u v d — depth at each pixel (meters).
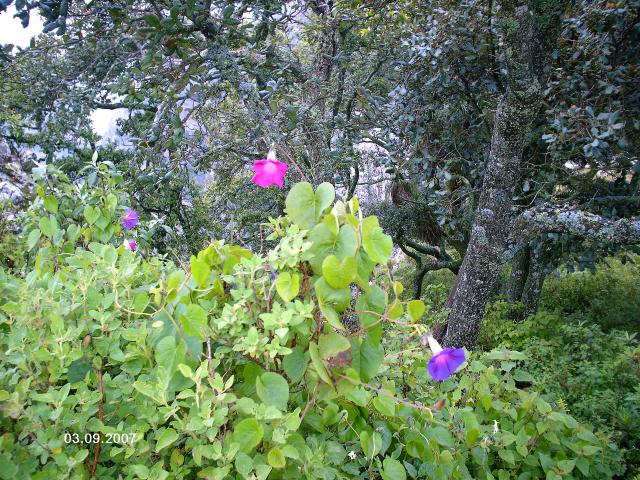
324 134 4.79
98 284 1.47
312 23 5.29
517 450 1.79
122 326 1.40
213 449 1.08
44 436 1.01
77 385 1.12
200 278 1.28
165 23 3.08
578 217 3.48
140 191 3.82
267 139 3.81
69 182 2.14
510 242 3.75
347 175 5.58
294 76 4.82
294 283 1.20
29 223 2.01
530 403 1.93
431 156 4.96
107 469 1.17
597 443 1.87
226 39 3.62
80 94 3.92
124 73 3.67
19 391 1.03
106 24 3.88
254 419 1.09
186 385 1.19
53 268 1.71
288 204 1.38
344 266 1.17
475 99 4.64
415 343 2.01
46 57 3.99
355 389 1.33
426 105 4.65
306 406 1.32
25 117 4.21
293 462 1.19
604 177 4.92
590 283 7.53
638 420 2.90
